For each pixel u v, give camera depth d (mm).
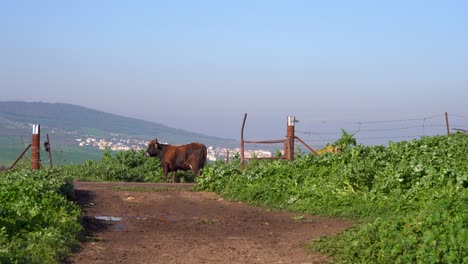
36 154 25125
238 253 11625
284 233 13711
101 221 14859
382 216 14734
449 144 19922
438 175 15945
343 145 23375
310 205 16828
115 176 25641
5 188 14977
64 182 18047
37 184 15758
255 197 18422
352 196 16688
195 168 24734
